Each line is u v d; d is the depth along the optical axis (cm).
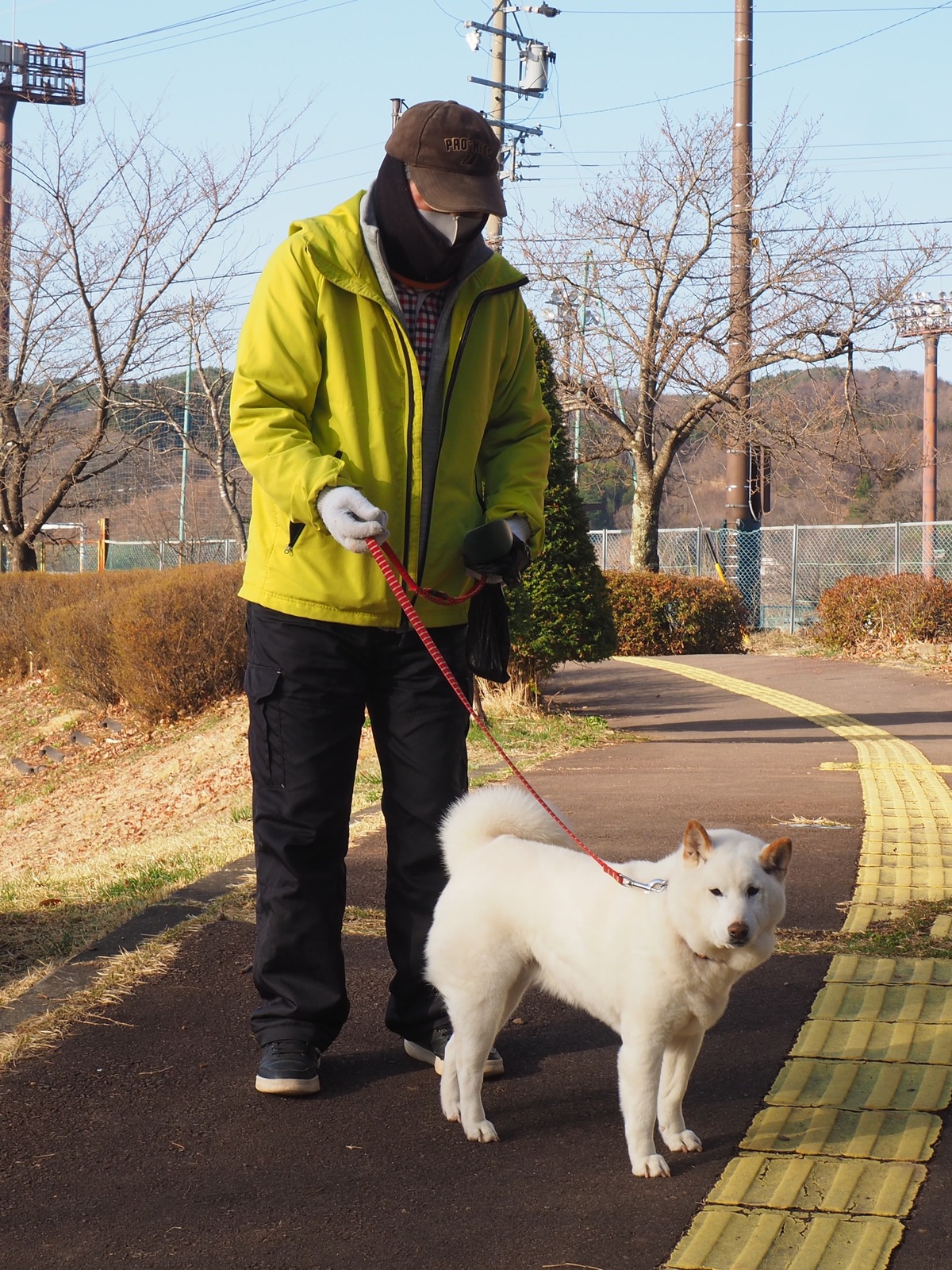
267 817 353
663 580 2098
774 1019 399
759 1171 301
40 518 2288
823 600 1956
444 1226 281
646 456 2428
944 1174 297
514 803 341
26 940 500
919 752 991
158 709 1527
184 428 2514
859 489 4116
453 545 357
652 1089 301
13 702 1783
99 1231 281
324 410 346
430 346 352
